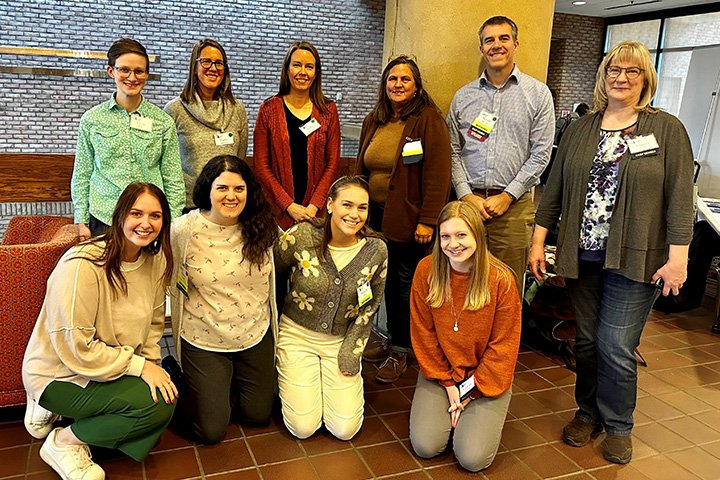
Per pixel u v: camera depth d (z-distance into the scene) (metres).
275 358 2.46
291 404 2.33
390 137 2.79
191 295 2.24
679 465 2.30
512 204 2.70
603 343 2.26
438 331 2.26
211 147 2.82
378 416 2.58
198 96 2.82
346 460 2.23
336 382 2.36
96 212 2.53
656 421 2.64
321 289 2.32
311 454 2.26
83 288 1.84
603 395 2.32
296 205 2.74
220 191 2.09
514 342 2.17
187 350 2.27
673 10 11.07
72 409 1.93
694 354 3.47
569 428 2.44
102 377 1.91
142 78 2.47
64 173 2.85
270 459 2.21
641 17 11.69
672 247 2.05
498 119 2.67
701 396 2.91
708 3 10.41
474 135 2.71
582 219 2.21
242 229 2.21
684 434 2.54
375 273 2.37
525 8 3.00
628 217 2.09
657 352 3.48
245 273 2.22
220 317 2.22
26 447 2.20
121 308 1.97
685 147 2.02
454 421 2.25
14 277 2.16
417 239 2.72
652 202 2.06
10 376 2.26
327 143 2.87
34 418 2.09
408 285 2.91
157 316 2.15
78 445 2.00
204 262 2.18
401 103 2.73
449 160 2.67
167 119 2.63
